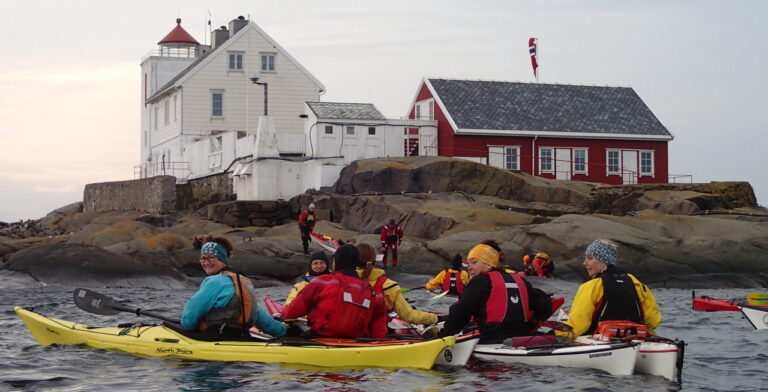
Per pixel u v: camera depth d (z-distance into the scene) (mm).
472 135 45469
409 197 37250
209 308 11578
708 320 17859
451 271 18812
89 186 54094
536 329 12086
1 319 17203
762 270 29641
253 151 41406
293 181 41219
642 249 29422
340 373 10719
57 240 35062
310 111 42312
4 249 32531
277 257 30047
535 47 50219
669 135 47969
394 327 12875
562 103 48719
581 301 11180
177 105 51844
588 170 47062
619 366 10570
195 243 18094
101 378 10461
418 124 45469
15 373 10766
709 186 39500
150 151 58719
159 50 61875
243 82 51719
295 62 52469
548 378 10406
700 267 29344
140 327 12680
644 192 38781
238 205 37844
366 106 43875
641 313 11219
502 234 30734
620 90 50750
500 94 48219
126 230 33844
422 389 9891
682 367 11422
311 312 11781
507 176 39375
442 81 48250
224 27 57688
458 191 38781
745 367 11859
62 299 21984
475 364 11188
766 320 16109
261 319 11773
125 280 27344
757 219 35344
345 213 37281
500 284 11484
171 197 44125
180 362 11398
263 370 10852
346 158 42000
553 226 30469
